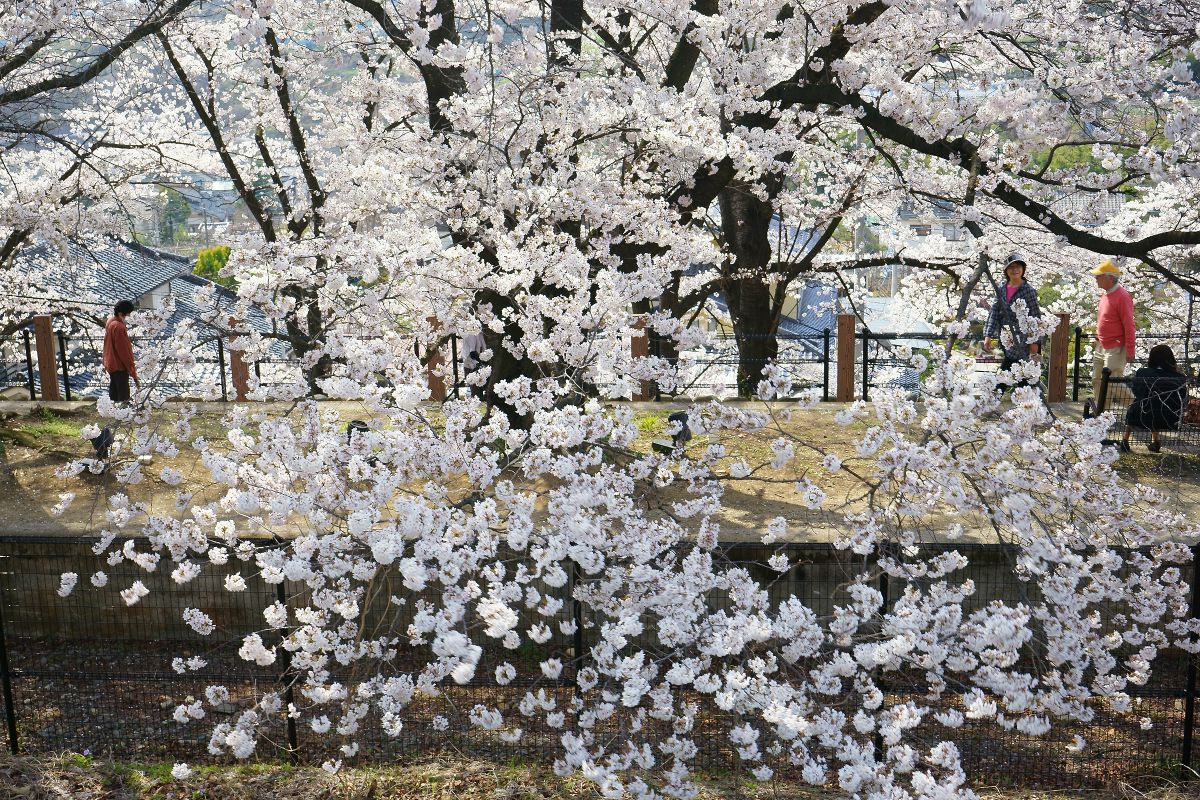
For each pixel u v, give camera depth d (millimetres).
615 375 6492
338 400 12805
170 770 6938
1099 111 9422
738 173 10266
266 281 6520
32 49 10312
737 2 9711
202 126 17906
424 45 8375
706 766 6977
